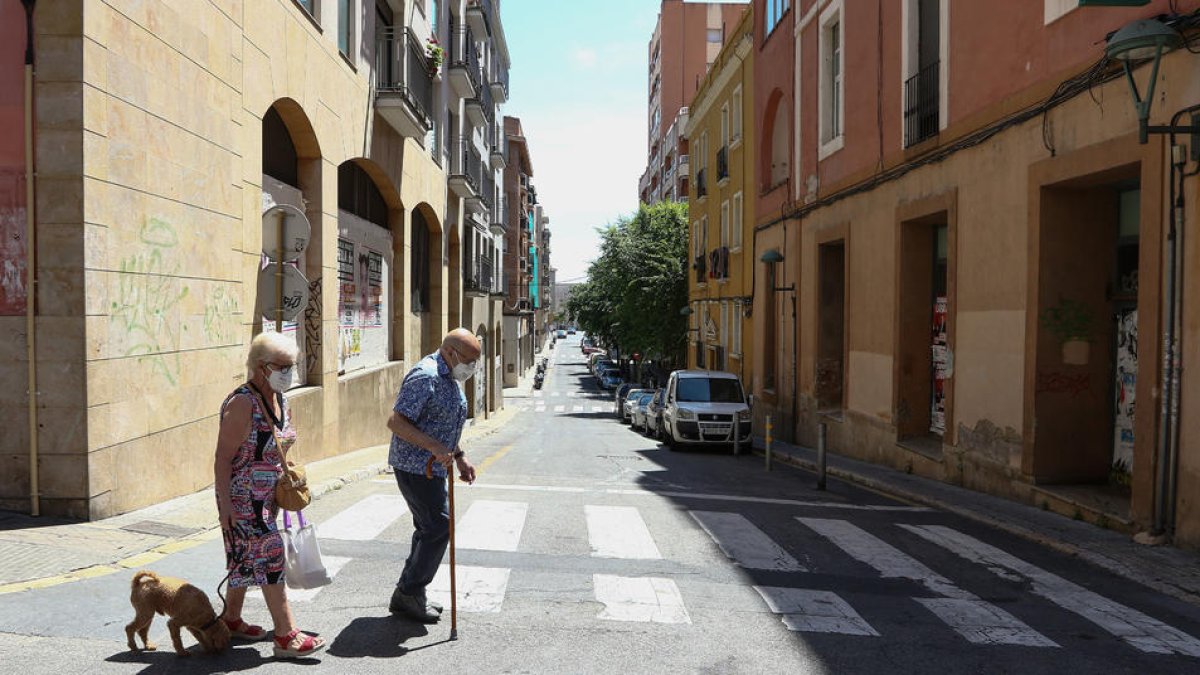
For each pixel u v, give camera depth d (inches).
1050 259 370.0
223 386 345.7
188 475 313.1
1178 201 286.5
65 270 246.2
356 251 613.3
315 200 483.5
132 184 272.8
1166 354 289.3
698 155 1348.4
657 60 2795.3
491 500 339.3
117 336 264.2
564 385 2810.0
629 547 261.9
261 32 388.5
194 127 318.7
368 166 622.8
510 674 156.4
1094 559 269.0
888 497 426.9
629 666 163.0
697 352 1339.8
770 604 207.8
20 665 149.9
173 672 149.7
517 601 201.3
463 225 1162.0
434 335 975.0
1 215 246.2
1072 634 193.8
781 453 659.4
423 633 176.7
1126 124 315.3
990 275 414.6
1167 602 227.9
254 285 383.2
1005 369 398.6
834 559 261.0
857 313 611.8
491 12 1347.2
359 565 227.5
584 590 213.0
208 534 250.5
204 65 327.0
